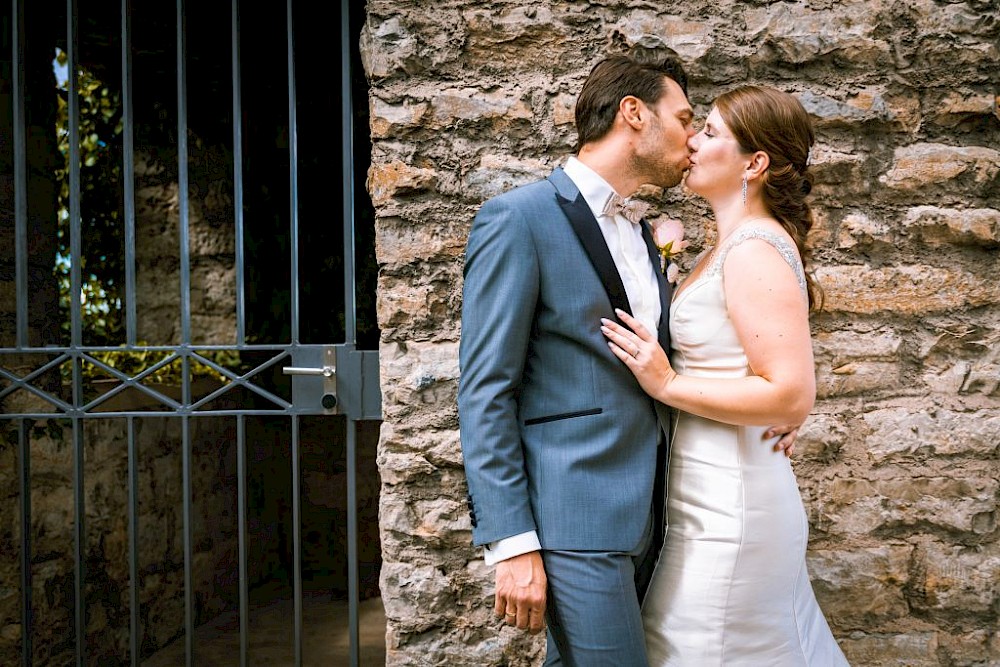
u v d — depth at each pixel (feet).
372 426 16.94
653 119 5.86
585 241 5.64
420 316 7.77
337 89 17.01
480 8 7.74
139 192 16.05
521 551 5.36
